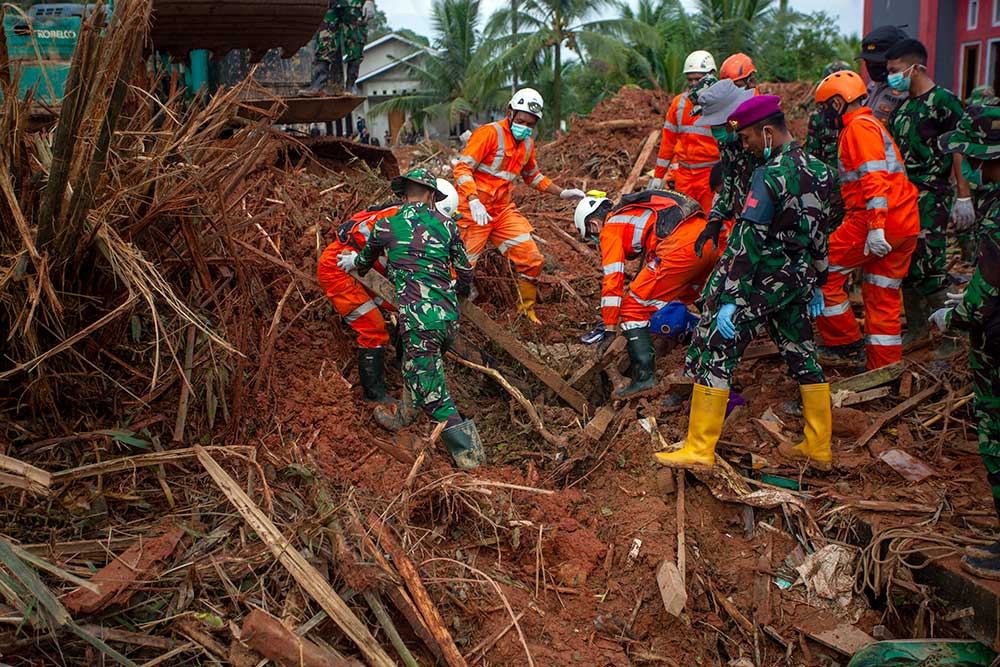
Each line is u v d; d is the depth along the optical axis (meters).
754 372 5.50
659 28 28.72
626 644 3.84
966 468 4.43
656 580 4.04
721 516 4.39
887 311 5.02
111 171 3.94
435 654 3.50
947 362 5.17
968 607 3.57
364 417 4.85
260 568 3.54
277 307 4.92
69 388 4.03
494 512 4.16
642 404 5.11
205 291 4.57
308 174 6.65
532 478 4.63
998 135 3.49
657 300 5.22
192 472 3.99
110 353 4.19
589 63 27.55
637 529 4.27
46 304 3.78
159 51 6.56
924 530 3.98
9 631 2.99
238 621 3.31
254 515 3.63
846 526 4.21
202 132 4.48
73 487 3.71
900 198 4.73
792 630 3.95
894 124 5.20
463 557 4.02
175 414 4.21
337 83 8.23
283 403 4.54
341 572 3.53
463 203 5.86
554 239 7.66
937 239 5.20
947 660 3.53
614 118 10.43
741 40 26.47
